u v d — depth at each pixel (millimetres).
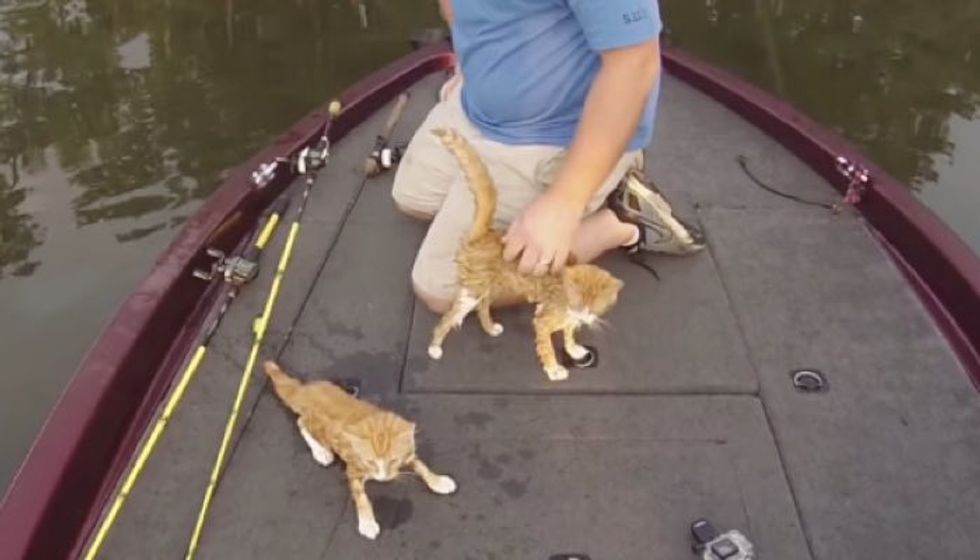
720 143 2924
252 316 2289
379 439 1724
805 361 2170
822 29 5758
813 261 2455
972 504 1865
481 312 2189
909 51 5527
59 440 1863
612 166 1968
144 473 1922
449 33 3398
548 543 1787
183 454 1963
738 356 2178
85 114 4699
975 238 4027
